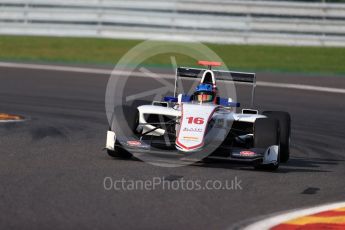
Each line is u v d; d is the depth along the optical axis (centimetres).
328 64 8819
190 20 9456
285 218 2478
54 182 2897
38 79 7156
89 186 2844
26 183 2855
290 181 3209
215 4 9462
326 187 3133
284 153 3709
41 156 3550
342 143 4612
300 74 8088
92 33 9669
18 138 4106
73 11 9725
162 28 9506
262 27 9506
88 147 3919
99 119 5106
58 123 4822
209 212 2516
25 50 9225
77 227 2234
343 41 9644
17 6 9819
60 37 10306
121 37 9575
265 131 3438
